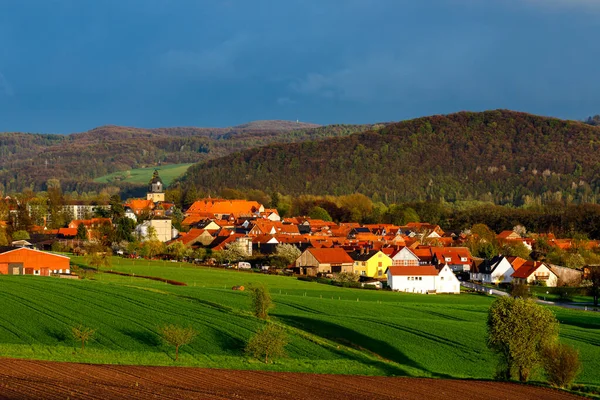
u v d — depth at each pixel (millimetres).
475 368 97562
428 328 117375
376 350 104375
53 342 98000
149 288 144750
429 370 95375
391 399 75375
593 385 88812
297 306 136125
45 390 70625
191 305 124062
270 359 94250
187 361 90938
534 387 84938
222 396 72250
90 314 113188
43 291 129875
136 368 83875
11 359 85188
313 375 85875
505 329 90938
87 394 69875
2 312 112062
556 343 91500
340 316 125750
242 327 108812
